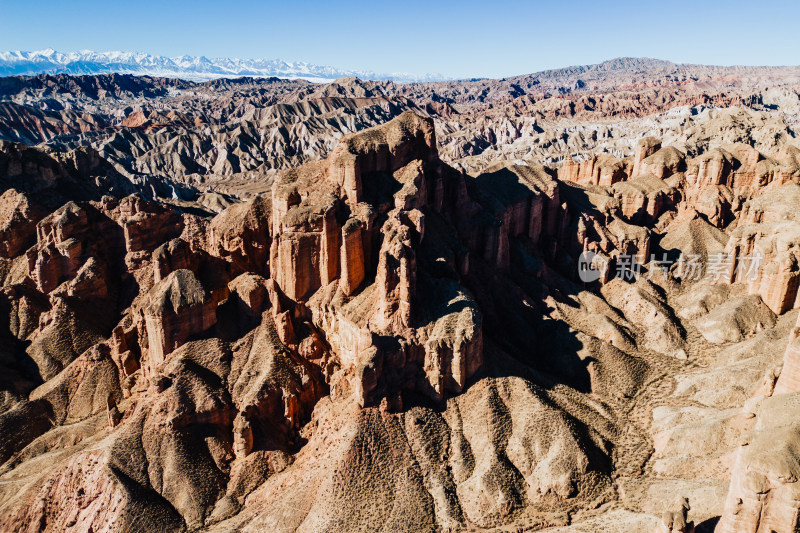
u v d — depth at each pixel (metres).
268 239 101.25
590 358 94.75
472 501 68.44
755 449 47.59
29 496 72.12
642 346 103.50
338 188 91.81
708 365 95.56
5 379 96.38
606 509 67.31
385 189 94.94
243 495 72.88
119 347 91.00
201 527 68.38
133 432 75.06
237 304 89.88
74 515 69.56
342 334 83.88
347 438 71.25
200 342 84.38
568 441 73.81
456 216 107.56
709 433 73.44
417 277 85.88
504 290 106.12
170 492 71.12
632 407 87.62
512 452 73.88
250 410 78.00
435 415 77.00
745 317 102.81
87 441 81.62
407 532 64.94
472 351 79.69
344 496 67.25
